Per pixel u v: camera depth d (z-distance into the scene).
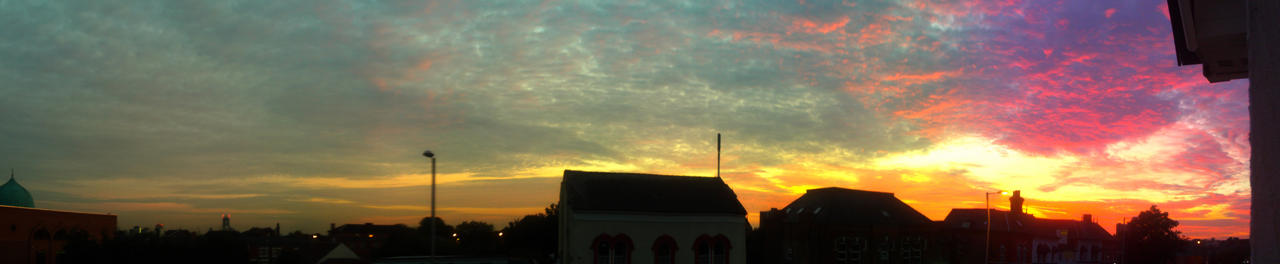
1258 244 3.67
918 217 69.56
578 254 49.97
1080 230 98.44
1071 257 92.75
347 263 98.56
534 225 71.88
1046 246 87.81
